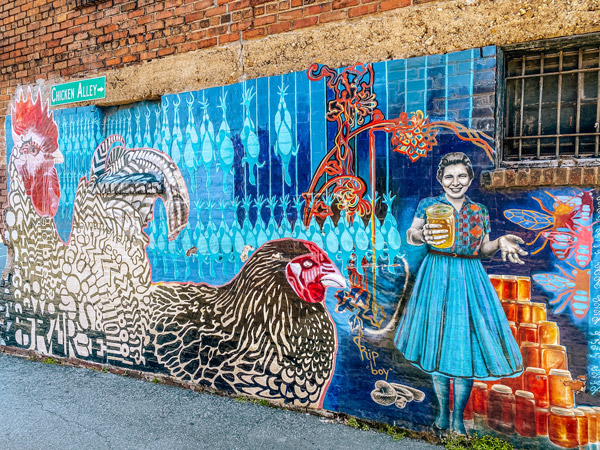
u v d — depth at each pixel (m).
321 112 3.65
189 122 4.29
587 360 2.90
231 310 4.18
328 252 3.70
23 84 5.31
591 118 2.97
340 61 3.55
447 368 3.28
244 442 3.46
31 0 5.15
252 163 3.99
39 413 4.04
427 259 3.33
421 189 3.32
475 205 3.16
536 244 3.00
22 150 5.36
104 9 4.69
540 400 3.03
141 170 4.63
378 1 3.39
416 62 3.28
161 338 4.57
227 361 4.22
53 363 5.28
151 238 4.57
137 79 4.54
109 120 4.83
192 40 4.21
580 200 2.87
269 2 3.81
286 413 3.88
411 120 3.32
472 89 3.12
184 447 3.43
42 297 5.34
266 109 3.89
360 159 3.52
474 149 3.14
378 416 3.55
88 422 3.86
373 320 3.54
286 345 3.92
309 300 3.79
